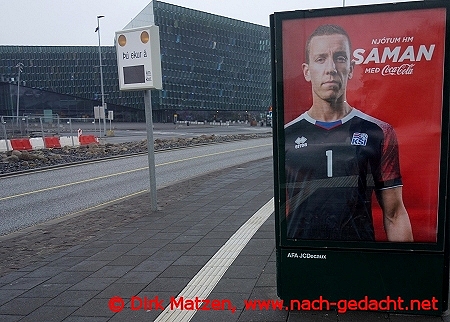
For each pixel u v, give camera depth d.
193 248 5.56
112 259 5.28
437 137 3.28
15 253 5.86
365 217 3.49
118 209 8.63
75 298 4.14
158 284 4.39
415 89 3.27
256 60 103.06
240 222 6.87
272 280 4.33
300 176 3.58
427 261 3.42
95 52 90.56
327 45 3.38
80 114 91.00
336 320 3.44
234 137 39.41
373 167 3.43
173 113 86.56
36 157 20.58
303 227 3.61
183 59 86.38
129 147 27.45
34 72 89.19
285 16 3.42
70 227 7.30
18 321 3.71
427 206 3.36
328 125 3.47
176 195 9.96
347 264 3.56
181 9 84.81
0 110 88.31
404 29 3.22
